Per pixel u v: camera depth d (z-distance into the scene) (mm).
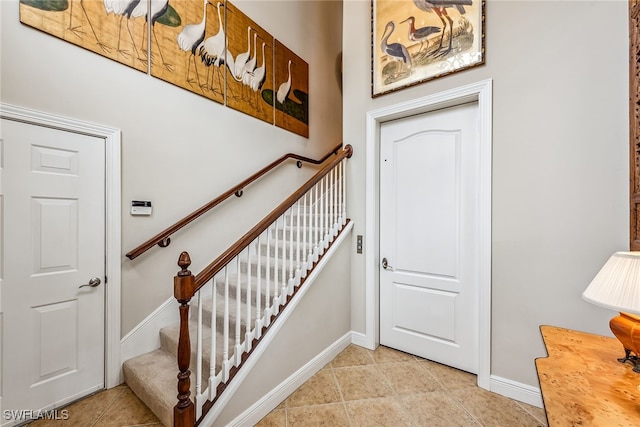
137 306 2016
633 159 1365
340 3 4367
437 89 2076
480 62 1866
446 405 1714
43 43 1609
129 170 1979
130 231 1980
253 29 2918
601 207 1509
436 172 2215
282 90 3281
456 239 2115
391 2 2305
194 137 2385
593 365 1008
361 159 2523
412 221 2336
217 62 2564
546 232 1665
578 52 1568
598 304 891
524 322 1731
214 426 1339
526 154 1725
